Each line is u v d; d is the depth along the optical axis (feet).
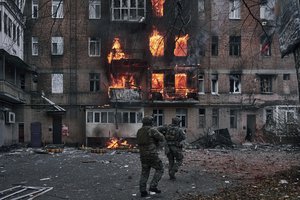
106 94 124.67
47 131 122.72
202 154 80.84
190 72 123.95
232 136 126.52
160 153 82.02
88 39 125.29
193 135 124.98
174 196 34.63
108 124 120.06
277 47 127.65
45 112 123.13
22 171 52.65
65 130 122.31
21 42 117.29
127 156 76.13
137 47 124.06
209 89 127.03
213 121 127.13
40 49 123.54
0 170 53.98
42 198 34.60
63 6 120.98
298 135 116.37
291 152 88.89
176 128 43.42
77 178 45.85
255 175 46.62
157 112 125.29
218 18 123.34
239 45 128.47
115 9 123.34
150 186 36.04
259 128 126.52
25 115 122.42
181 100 122.93
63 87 124.57
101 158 71.46
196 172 49.70
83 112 123.75
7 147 101.24
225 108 127.34
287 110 123.95
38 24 120.37
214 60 127.65
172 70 123.65
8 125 110.93
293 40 40.14
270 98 128.57
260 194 33.50
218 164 59.52
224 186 39.11
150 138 35.24
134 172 50.67
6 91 95.40
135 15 123.13
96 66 125.18
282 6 43.52
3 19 95.25
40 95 123.34
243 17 125.80
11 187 40.22
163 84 124.26
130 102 120.47
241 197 32.81
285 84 128.88
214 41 126.93
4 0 95.14
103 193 36.58
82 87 124.67
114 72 123.75
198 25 108.58
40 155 80.07
